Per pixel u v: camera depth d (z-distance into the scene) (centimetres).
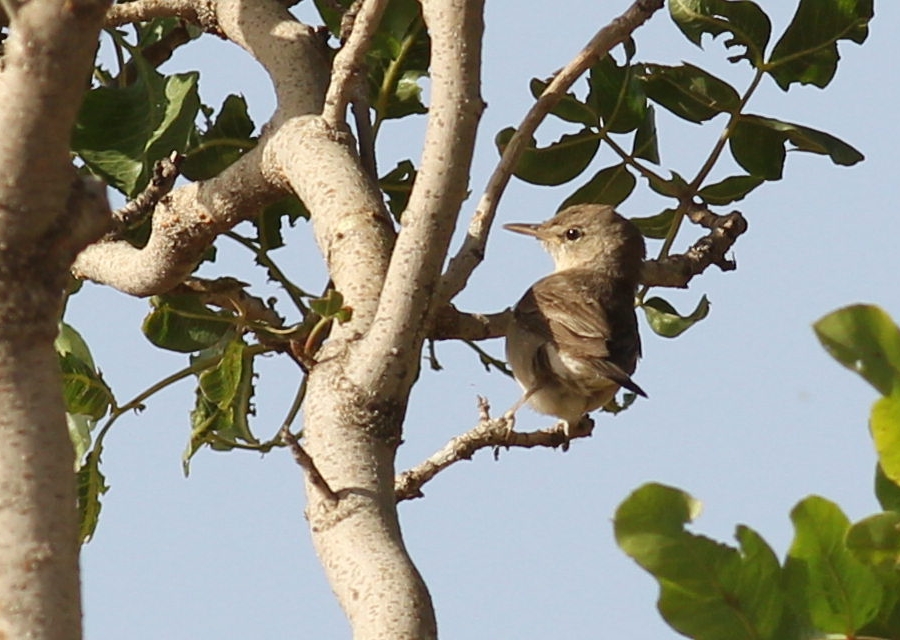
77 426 1298
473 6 808
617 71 1382
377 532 782
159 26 1392
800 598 684
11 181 561
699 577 674
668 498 677
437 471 1078
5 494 564
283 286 1326
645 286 1341
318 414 831
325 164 1032
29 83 550
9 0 551
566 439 1280
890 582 689
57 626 561
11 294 571
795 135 1371
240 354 1222
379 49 1277
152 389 1273
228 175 1119
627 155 1408
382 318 827
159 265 1147
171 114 1197
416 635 739
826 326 647
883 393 642
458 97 811
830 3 1380
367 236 966
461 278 912
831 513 693
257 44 1180
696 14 1384
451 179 813
